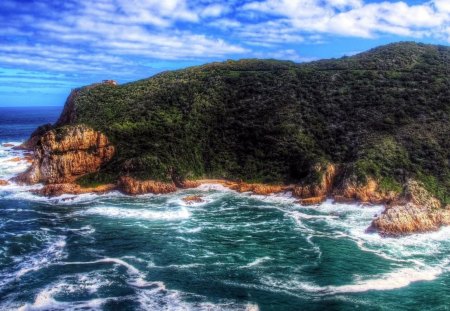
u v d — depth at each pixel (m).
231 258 58.62
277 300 47.72
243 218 75.06
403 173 81.69
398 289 50.00
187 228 70.31
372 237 65.38
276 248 61.81
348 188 81.00
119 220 74.44
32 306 46.53
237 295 48.84
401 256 58.72
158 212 78.62
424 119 94.31
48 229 69.88
